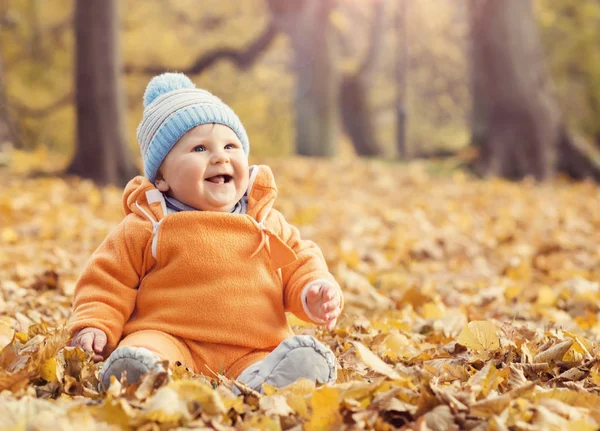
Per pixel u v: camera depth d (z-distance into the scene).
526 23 16.94
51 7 25.84
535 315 4.88
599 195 13.87
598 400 2.53
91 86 13.26
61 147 30.06
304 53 24.84
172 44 30.14
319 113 24.98
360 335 3.73
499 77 16.81
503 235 8.41
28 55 25.77
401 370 2.82
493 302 5.33
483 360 3.13
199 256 2.80
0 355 2.80
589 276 6.39
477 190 13.54
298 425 2.31
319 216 9.80
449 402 2.39
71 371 2.69
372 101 38.06
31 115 26.33
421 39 34.09
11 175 13.38
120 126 13.49
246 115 35.34
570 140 17.17
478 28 17.05
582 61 26.02
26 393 2.48
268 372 2.60
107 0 13.27
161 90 3.12
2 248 6.72
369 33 31.53
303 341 2.62
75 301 2.86
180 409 2.24
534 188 14.64
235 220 2.87
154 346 2.67
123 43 29.08
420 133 39.41
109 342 2.79
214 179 2.91
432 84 36.78
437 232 8.66
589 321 4.60
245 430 2.26
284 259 2.90
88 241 7.45
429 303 4.86
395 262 6.98
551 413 2.36
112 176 13.26
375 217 9.96
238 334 2.79
